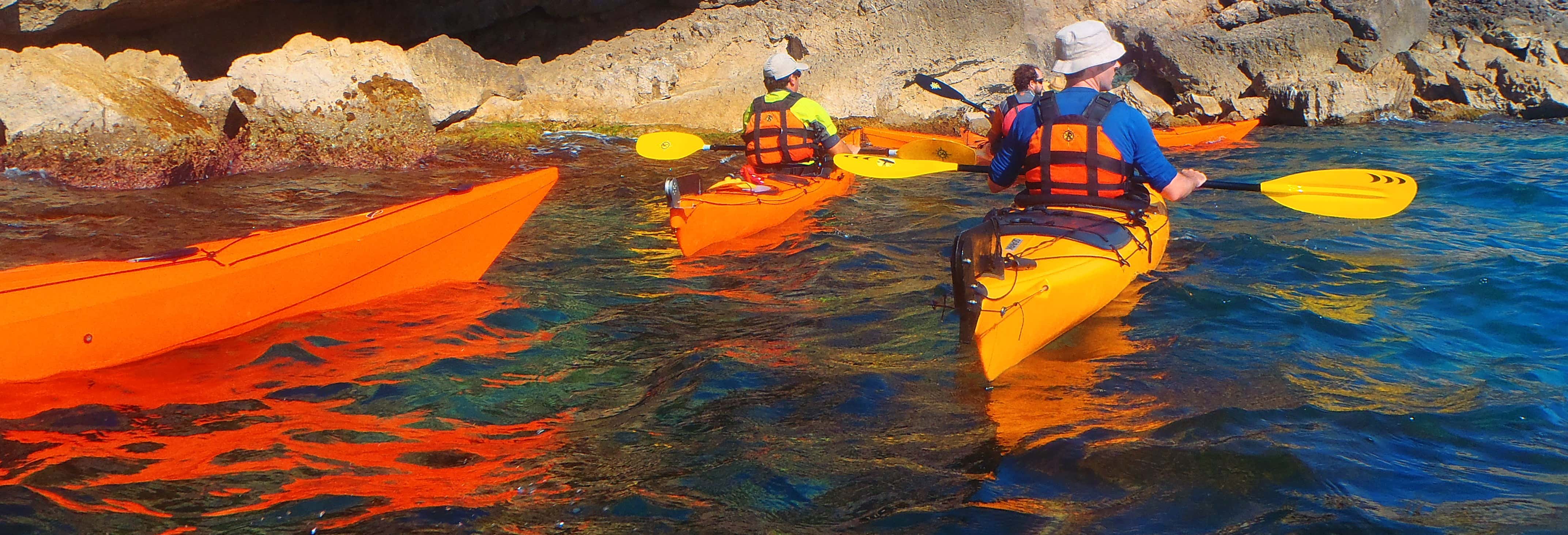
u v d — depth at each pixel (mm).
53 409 3275
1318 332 3879
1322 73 12422
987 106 12297
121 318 3643
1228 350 3670
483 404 3363
